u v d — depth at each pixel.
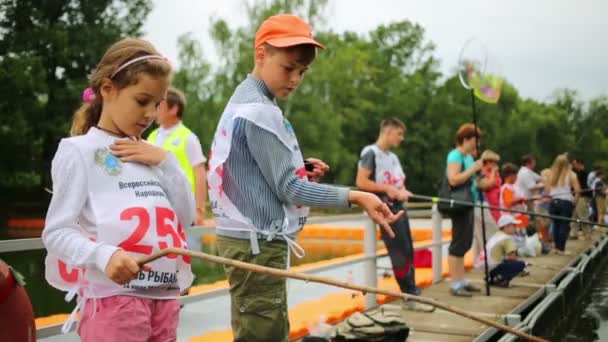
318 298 6.56
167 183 2.55
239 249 2.96
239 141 2.95
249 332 3.00
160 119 5.35
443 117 59.06
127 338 2.31
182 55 43.94
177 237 2.46
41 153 32.78
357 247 15.35
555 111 67.19
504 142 65.06
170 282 2.43
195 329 5.19
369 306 6.25
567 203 12.03
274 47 2.98
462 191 6.89
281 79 3.01
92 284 2.33
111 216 2.34
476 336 5.09
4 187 31.33
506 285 7.68
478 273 8.73
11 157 31.56
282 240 3.00
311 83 47.75
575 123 66.19
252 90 3.02
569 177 12.25
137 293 2.35
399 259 6.07
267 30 3.01
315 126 47.03
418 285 7.71
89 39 35.03
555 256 11.73
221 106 44.00
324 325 4.79
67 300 2.39
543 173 14.76
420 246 7.51
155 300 2.42
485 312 6.08
